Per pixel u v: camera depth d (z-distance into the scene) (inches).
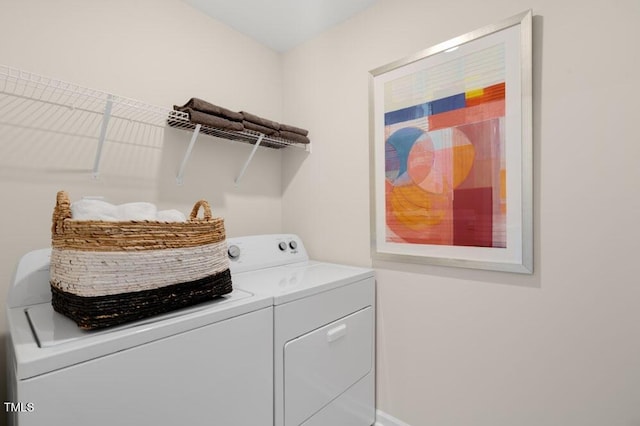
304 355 45.9
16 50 44.1
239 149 73.9
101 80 51.9
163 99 59.9
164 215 39.6
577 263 42.1
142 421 28.8
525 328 46.6
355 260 67.6
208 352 34.1
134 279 31.0
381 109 62.1
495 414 49.6
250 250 62.9
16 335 28.1
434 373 56.2
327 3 63.8
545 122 44.2
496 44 47.7
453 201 52.9
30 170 45.5
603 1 39.8
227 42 71.5
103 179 52.6
